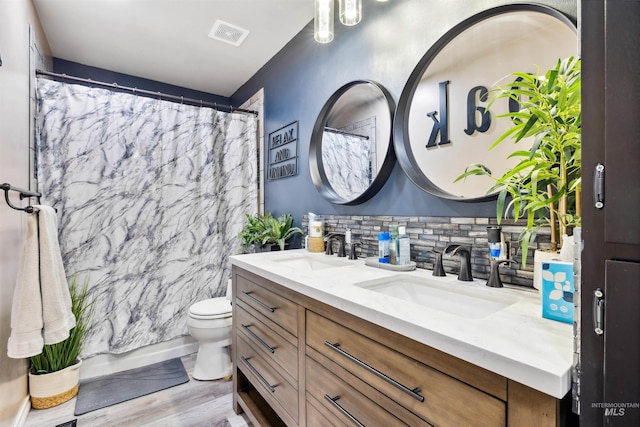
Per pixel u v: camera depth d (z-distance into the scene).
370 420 0.86
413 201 1.47
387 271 1.33
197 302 2.46
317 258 1.80
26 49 1.86
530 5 1.06
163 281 2.48
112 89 2.86
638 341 0.43
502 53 1.15
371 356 0.85
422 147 1.42
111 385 2.07
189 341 2.60
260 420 1.53
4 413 1.46
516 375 0.55
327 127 2.02
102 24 2.21
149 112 2.47
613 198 0.46
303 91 2.27
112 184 2.31
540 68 1.05
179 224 2.56
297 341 1.18
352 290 1.02
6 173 1.51
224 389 2.02
